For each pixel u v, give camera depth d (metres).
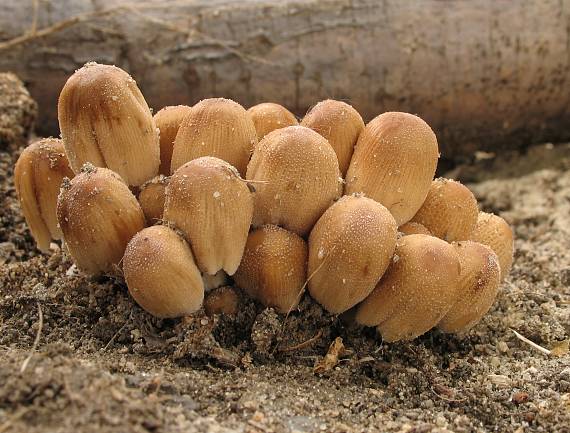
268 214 0.24
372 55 0.38
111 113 0.24
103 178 0.24
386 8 0.38
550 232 0.36
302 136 0.24
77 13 0.37
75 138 0.24
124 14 0.37
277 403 0.23
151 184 0.25
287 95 0.38
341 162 0.25
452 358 0.26
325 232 0.24
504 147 0.42
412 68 0.39
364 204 0.24
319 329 0.25
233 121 0.25
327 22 0.38
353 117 0.25
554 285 0.31
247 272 0.24
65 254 0.28
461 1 0.38
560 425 0.24
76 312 0.26
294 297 0.25
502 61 0.39
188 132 0.25
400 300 0.24
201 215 0.23
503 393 0.25
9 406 0.21
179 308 0.24
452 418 0.24
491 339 0.27
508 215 0.38
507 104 0.40
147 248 0.23
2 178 0.32
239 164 0.25
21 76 0.37
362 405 0.24
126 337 0.25
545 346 0.27
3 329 0.25
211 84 0.38
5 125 0.33
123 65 0.37
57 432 0.20
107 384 0.22
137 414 0.21
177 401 0.22
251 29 0.38
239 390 0.23
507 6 0.39
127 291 0.26
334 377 0.25
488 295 0.25
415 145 0.24
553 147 0.43
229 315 0.25
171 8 0.38
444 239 0.26
